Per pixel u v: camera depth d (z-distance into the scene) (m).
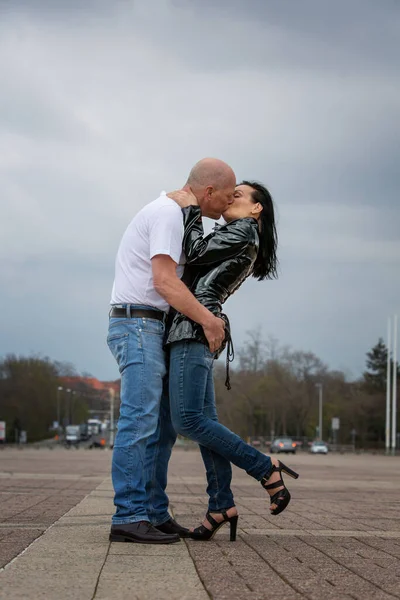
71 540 4.86
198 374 5.05
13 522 6.21
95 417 183.12
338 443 105.38
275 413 100.94
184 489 12.36
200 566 4.01
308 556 4.55
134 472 4.90
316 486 14.81
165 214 5.02
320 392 96.56
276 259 5.57
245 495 11.34
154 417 5.04
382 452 83.25
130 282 5.11
